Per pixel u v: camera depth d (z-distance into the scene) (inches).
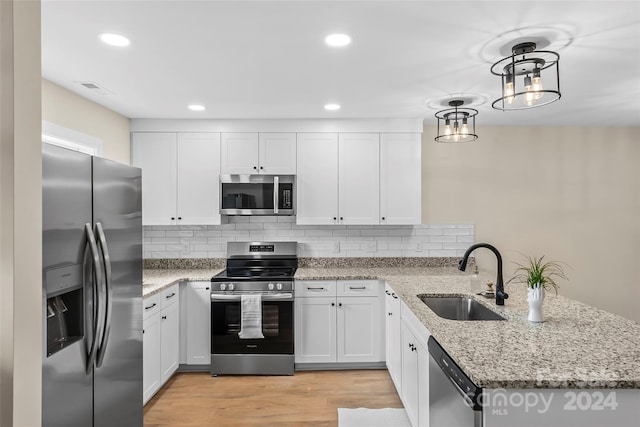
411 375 97.2
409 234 169.5
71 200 64.3
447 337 71.2
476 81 111.4
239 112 145.9
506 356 61.6
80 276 66.6
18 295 49.7
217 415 114.3
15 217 49.1
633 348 65.3
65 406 62.7
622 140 171.5
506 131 169.9
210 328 145.2
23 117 50.2
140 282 89.0
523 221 170.1
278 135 155.9
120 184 80.4
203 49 89.8
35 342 52.6
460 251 169.6
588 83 113.0
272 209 154.2
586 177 170.9
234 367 142.9
